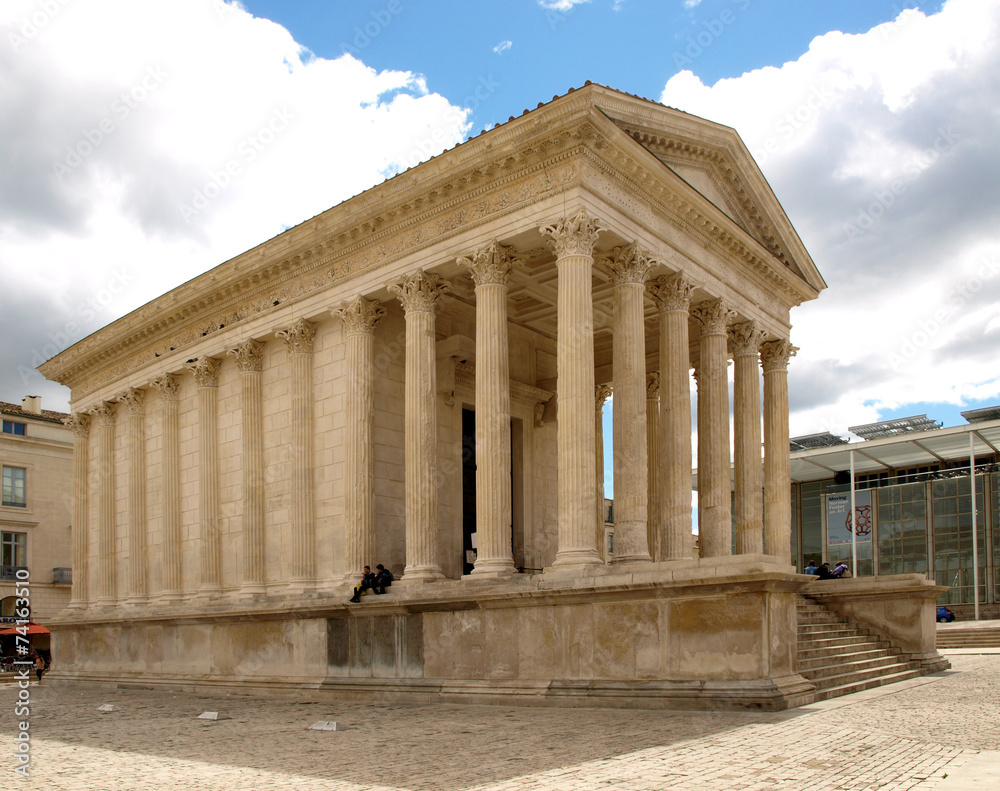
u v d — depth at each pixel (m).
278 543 40.06
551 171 31.16
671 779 14.35
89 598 53.06
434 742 19.86
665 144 35.31
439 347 40.94
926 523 93.31
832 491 102.38
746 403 40.38
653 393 46.50
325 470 38.25
